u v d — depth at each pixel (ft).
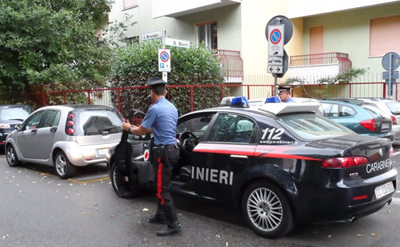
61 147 24.23
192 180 16.31
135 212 17.75
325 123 15.69
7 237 15.06
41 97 46.80
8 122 36.96
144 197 20.21
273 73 22.62
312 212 12.76
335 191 12.34
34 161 27.30
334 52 59.36
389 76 39.70
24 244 14.32
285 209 13.35
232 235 14.57
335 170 12.43
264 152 13.93
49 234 15.25
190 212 17.53
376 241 13.57
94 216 17.29
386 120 29.66
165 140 14.49
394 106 34.01
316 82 59.16
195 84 37.81
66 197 20.54
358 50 59.47
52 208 18.65
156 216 16.07
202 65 39.09
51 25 44.62
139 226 15.89
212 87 38.24
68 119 24.40
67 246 14.03
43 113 26.94
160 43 38.75
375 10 56.90
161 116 14.40
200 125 17.95
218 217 16.76
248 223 14.62
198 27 60.70
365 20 58.18
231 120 15.76
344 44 61.00
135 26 69.26
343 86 59.26
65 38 46.32
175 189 17.11
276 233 13.66
